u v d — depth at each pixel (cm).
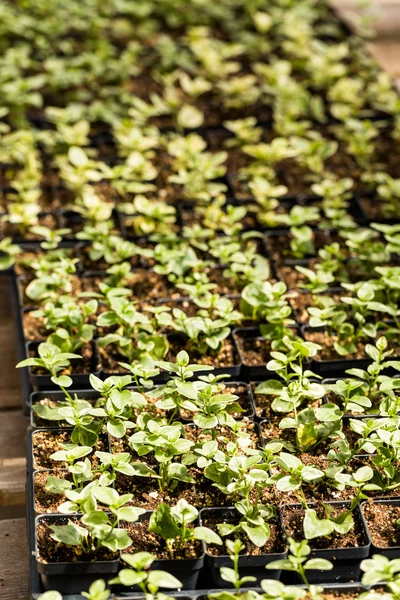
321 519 322
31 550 313
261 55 667
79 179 484
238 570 307
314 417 351
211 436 353
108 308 428
